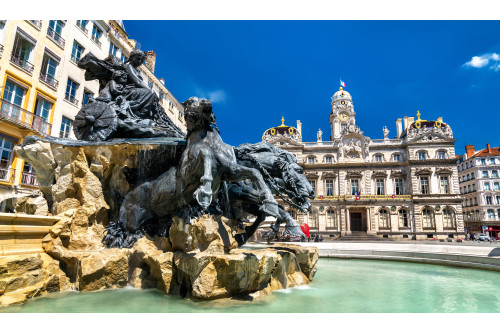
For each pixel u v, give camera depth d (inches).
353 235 2007.9
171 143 301.4
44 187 332.8
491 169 2947.8
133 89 416.5
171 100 1827.0
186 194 267.4
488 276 370.0
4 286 206.4
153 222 302.8
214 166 255.3
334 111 2461.9
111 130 353.4
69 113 1115.3
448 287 301.9
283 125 2384.4
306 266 319.0
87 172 303.3
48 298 226.8
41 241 260.5
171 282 238.1
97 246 285.0
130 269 268.1
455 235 1950.1
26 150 313.6
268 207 228.8
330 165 2185.0
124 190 316.5
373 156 2199.8
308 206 325.1
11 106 883.4
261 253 242.5
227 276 224.2
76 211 287.1
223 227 273.4
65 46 1101.7
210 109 259.9
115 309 202.8
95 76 428.1
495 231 2753.4
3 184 856.3
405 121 2388.0
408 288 295.6
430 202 2015.3
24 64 947.3
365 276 367.2
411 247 550.6
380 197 2059.5
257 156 337.1
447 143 2091.5
